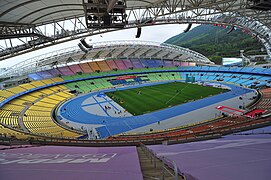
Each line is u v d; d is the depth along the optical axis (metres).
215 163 4.95
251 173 3.52
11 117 38.16
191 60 97.31
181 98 51.94
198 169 4.40
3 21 24.92
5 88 53.28
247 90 56.03
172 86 68.25
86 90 66.38
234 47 136.62
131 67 87.19
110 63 86.06
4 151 10.80
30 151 11.10
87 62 82.31
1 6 20.06
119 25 19.66
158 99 52.06
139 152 11.70
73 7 27.38
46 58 64.44
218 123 32.06
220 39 161.50
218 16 48.22
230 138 13.75
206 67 86.81
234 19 49.91
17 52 31.58
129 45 75.88
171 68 91.31
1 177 3.86
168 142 16.22
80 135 30.55
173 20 42.44
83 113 43.66
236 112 39.12
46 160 6.61
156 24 41.12
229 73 78.19
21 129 30.86
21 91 54.19
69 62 76.94
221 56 127.38
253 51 116.81
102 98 55.59
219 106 43.41
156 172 4.85
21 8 22.56
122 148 13.96
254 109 37.69
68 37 35.59
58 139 22.81
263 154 5.66
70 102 52.44
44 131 31.22
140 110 43.94
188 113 40.69
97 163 5.76
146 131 33.19
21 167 4.97
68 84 68.38
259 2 16.05
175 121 36.94
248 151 6.52
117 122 37.91
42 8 24.88
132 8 33.28
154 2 29.92
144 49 82.81
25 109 44.38
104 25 19.45
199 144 11.82
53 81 66.44
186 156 6.78
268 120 23.59
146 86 70.31
